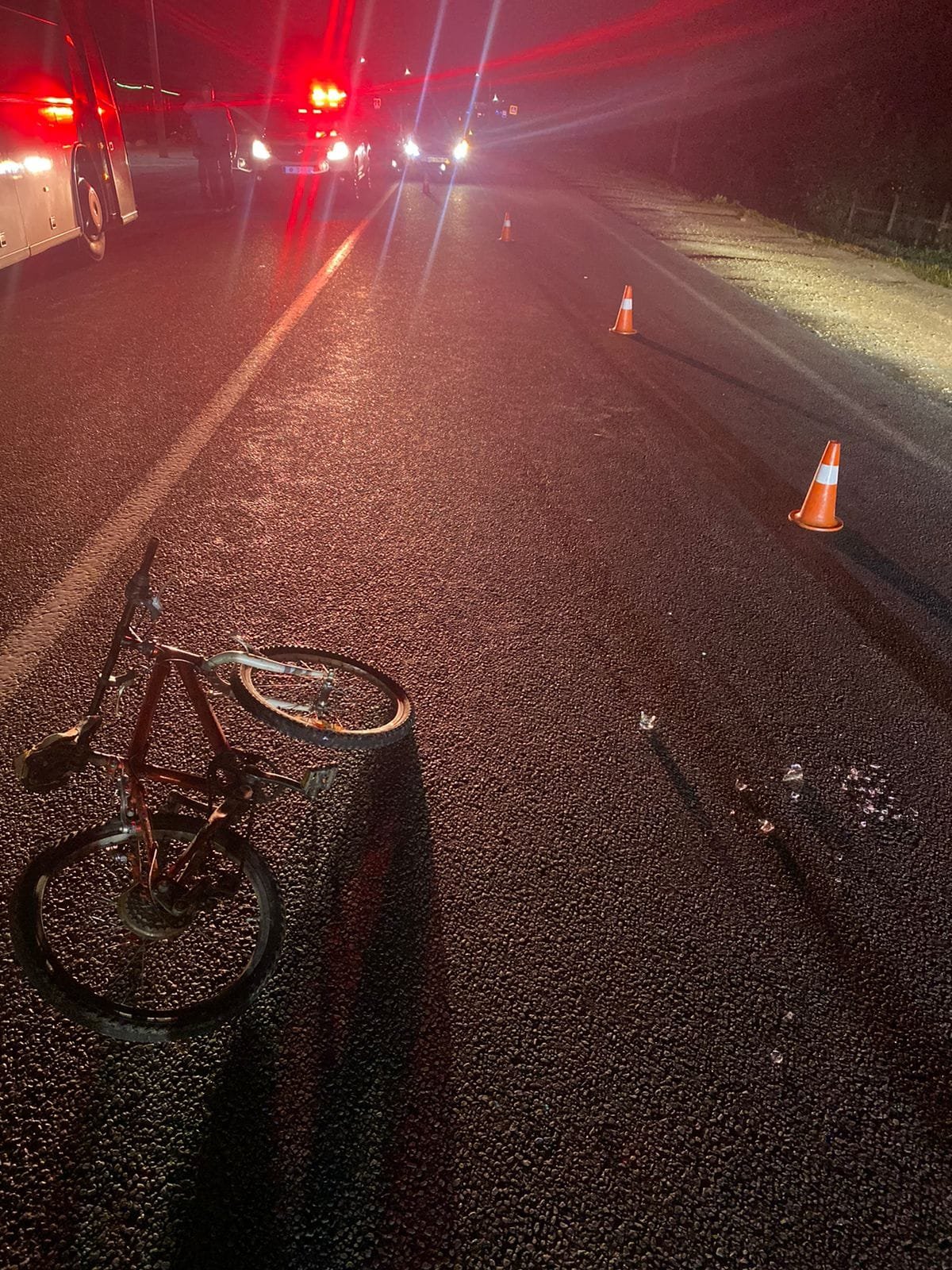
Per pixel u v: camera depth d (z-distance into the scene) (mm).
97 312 9812
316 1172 2234
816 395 9438
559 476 6629
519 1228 2170
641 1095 2498
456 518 5797
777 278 16688
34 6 10172
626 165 45188
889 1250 2219
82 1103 2324
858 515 6555
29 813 3164
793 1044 2697
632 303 11789
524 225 20016
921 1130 2506
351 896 3000
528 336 10398
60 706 3686
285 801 3357
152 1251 2051
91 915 2814
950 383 10648
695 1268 2135
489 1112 2410
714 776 3770
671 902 3139
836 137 25656
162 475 5906
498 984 2766
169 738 3590
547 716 4016
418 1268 2076
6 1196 2113
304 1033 2559
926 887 3342
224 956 2758
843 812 3660
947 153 22297
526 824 3398
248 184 20594
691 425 8031
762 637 4848
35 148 10281
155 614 2559
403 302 11367
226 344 9000
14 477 5715
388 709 3857
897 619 5195
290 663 3615
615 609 4953
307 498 5816
